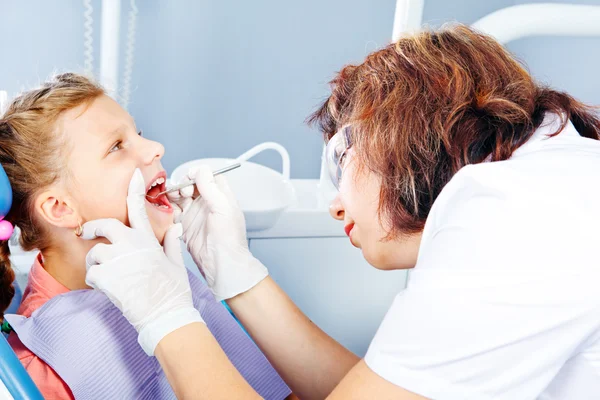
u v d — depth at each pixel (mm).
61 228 993
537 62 2607
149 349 802
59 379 920
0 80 2057
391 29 2457
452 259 644
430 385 629
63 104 973
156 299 826
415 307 646
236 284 994
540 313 603
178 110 2289
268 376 1144
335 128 878
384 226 788
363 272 1532
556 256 609
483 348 610
